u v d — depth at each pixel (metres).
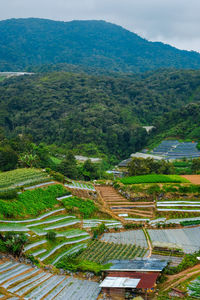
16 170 74.19
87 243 49.75
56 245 46.97
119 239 52.62
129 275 35.31
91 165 96.81
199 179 76.69
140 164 87.81
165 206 65.38
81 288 35.12
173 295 32.72
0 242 42.34
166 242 49.50
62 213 59.28
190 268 40.41
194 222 59.47
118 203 67.56
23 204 55.91
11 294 32.09
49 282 36.16
